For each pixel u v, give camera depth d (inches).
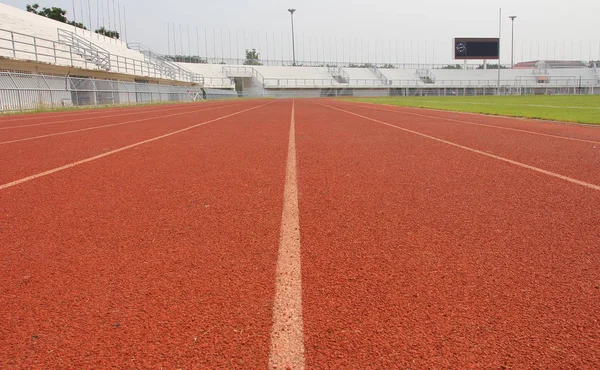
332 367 60.5
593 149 280.1
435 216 132.3
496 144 307.3
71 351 65.4
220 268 94.4
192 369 60.5
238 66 2915.8
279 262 97.3
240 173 205.5
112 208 144.9
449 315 74.1
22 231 121.2
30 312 76.8
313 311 75.6
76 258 101.2
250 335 68.5
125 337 68.9
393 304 77.9
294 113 754.2
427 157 250.4
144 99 1373.0
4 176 200.2
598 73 3179.1
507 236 113.5
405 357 62.8
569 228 119.7
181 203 150.8
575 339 67.0
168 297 81.5
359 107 1004.6
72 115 691.4
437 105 1026.7
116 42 1983.3
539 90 2913.4
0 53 937.5
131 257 101.4
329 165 226.1
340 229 120.3
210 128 450.3
